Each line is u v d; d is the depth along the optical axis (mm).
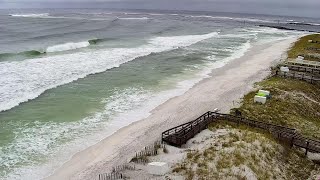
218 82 39406
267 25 156250
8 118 26656
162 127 26312
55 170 19859
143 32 92500
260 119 27797
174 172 18875
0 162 20359
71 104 30391
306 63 46438
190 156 20594
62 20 127938
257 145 21625
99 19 149250
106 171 19578
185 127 24844
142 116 28500
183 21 165000
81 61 47312
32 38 67812
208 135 24156
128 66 45875
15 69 40812
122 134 24922
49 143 23109
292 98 33219
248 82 39375
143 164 20141
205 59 53344
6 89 33000
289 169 20172
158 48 62438
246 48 67125
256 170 18906
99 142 23578
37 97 31625
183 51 60344
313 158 21828
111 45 63250
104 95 33312
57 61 46500
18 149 22062
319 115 31156
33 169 19844
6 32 77750
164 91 35406
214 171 18625
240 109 29641
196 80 40188
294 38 89500
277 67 46219
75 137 24172
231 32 107062
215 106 30984
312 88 37312
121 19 158375
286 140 23234
